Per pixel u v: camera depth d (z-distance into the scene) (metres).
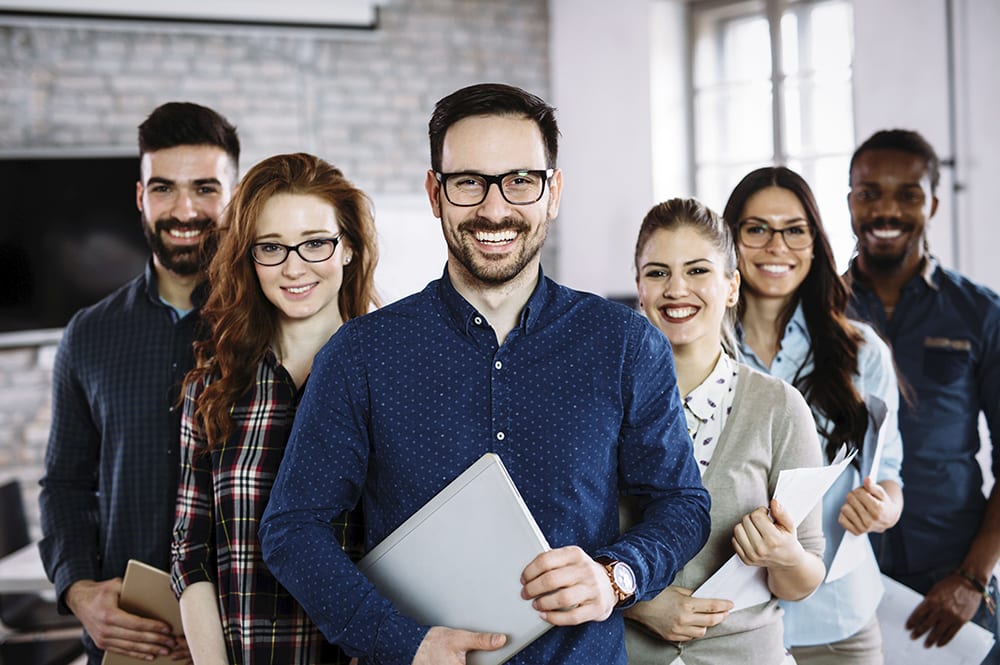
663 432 1.53
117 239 5.12
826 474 1.65
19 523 3.75
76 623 3.51
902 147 2.52
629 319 1.54
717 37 5.64
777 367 2.17
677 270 1.82
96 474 2.22
